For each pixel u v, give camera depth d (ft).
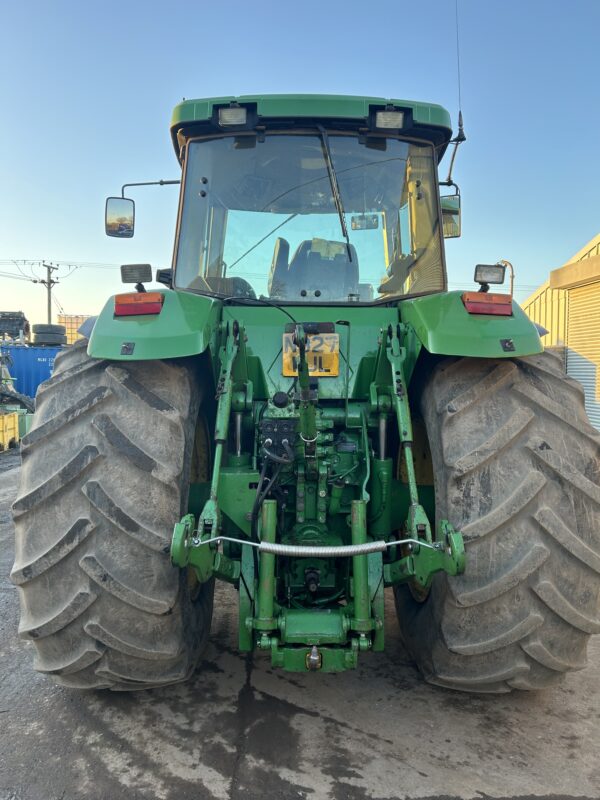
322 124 11.12
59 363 9.32
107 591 7.46
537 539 7.52
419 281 11.22
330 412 9.62
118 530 7.51
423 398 9.12
